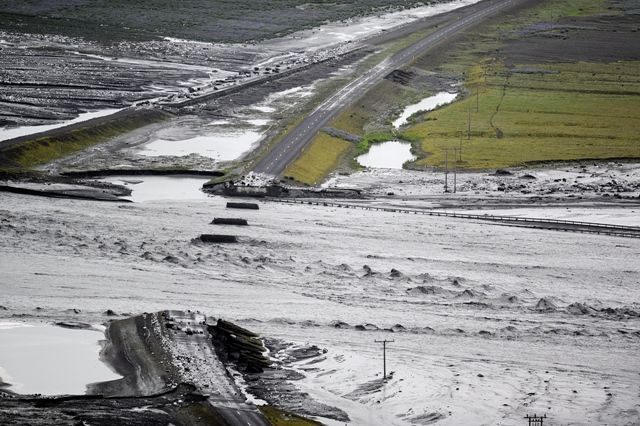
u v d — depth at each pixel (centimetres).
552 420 13950
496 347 17162
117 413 12938
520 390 15038
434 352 16738
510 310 19438
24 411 12775
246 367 15488
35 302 18325
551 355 16825
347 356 16238
